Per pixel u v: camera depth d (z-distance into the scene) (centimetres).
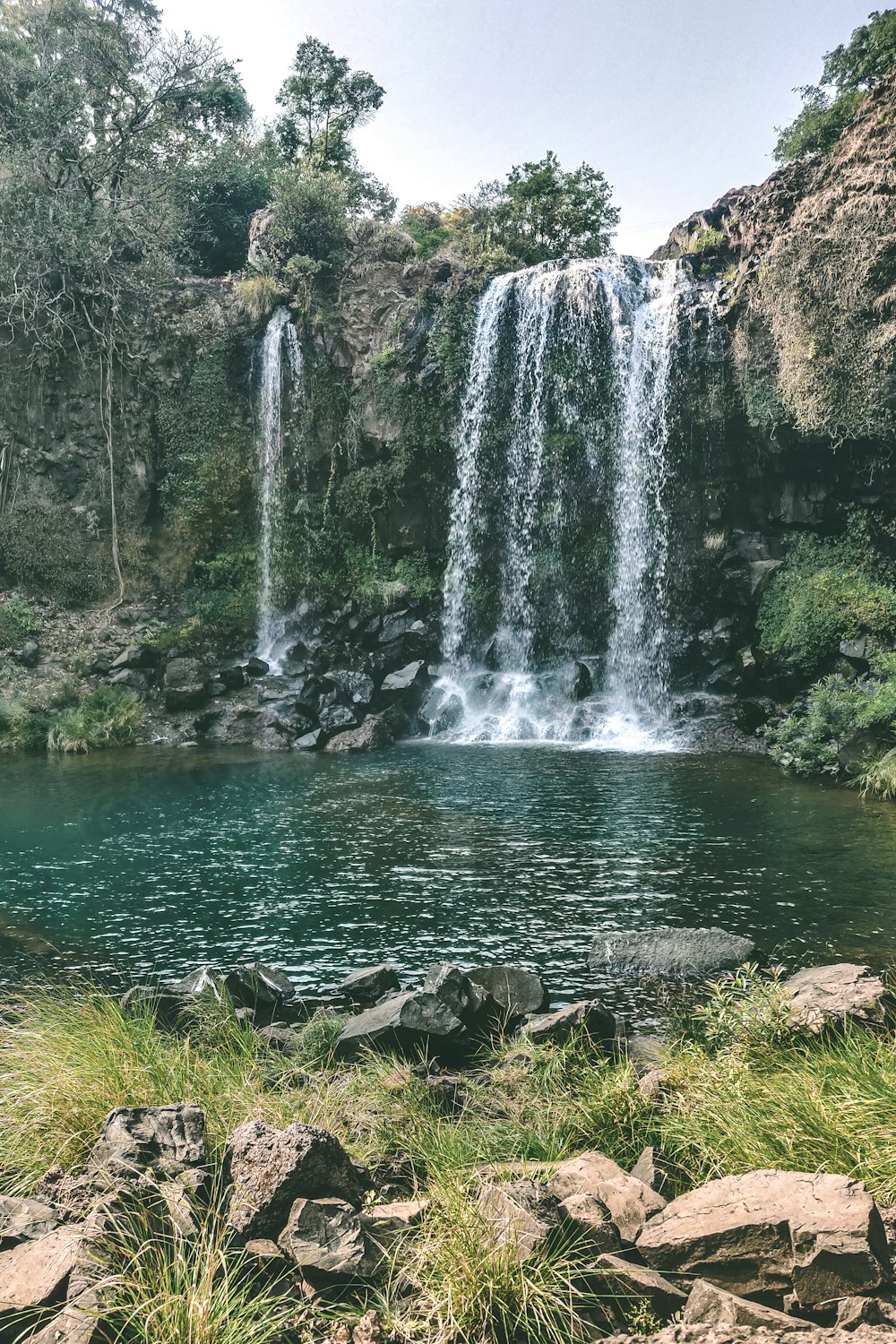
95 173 2869
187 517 2673
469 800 1472
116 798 1508
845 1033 533
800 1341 283
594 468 2447
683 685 2300
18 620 2472
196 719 2200
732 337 2269
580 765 1800
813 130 2198
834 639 2077
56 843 1226
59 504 2662
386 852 1163
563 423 2459
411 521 2614
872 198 1897
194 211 3366
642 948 814
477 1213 332
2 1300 286
